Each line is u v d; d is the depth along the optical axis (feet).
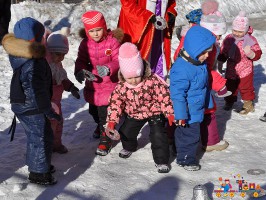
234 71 21.62
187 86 15.65
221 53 21.90
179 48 18.72
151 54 20.36
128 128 16.89
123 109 16.60
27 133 14.88
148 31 19.31
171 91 15.71
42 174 14.92
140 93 16.07
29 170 15.06
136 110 16.35
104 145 17.57
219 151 17.63
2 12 43.11
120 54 15.70
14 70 14.30
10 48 13.97
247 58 21.47
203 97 16.12
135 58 15.58
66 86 17.16
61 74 16.98
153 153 16.14
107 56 17.56
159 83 16.17
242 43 21.35
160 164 15.97
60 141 17.61
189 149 16.07
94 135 19.30
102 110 17.66
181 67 15.64
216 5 18.53
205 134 17.53
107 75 16.84
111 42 17.58
